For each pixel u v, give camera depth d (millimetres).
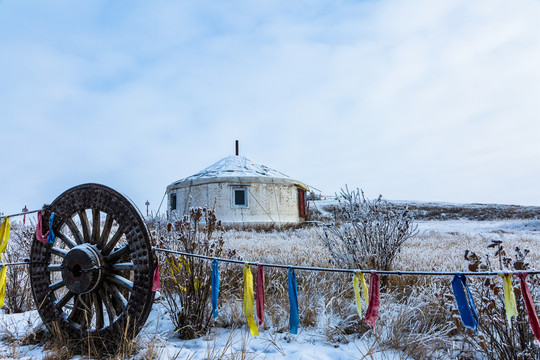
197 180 22422
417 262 7367
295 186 25000
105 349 3828
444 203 52938
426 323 4352
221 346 4070
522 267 3654
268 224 22359
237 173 23625
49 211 4324
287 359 3719
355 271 3053
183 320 4516
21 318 5270
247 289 3352
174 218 5770
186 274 4668
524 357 3387
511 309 2555
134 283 3822
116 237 4047
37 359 3727
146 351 3721
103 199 4031
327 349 4035
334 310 4980
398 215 6375
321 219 27453
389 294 5320
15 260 6012
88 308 4051
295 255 7906
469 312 2654
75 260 3918
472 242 13648
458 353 3836
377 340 4133
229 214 21812
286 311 4895
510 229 23531
